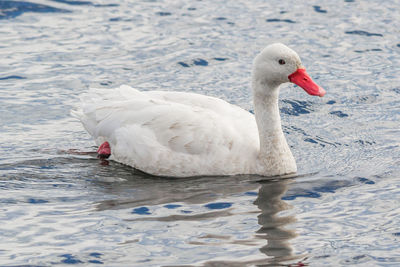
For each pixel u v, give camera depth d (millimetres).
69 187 12102
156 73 17625
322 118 15570
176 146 12828
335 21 20906
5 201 11344
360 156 13469
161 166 12875
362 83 17203
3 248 9664
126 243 9773
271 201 11359
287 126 15195
